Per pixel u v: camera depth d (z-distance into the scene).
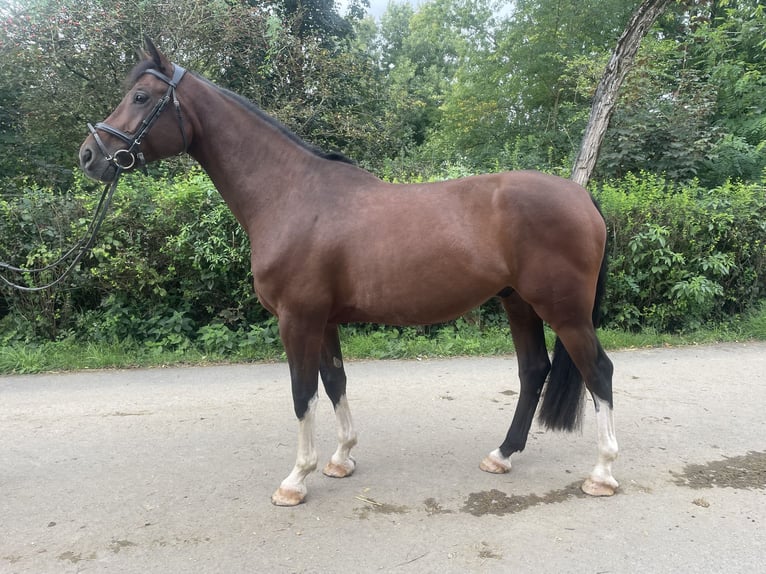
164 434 3.46
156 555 2.17
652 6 5.68
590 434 3.48
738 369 4.81
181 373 4.81
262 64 9.81
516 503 2.58
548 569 2.06
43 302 5.35
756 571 2.05
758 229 6.24
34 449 3.23
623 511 2.49
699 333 6.00
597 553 2.16
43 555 2.18
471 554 2.16
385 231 2.48
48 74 8.86
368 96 11.14
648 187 6.54
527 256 2.48
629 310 6.07
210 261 5.22
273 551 2.19
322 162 2.71
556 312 2.52
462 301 2.54
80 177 6.43
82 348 5.31
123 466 3.00
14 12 8.50
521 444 2.90
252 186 2.69
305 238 2.50
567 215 2.46
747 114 10.38
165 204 5.30
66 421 3.68
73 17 8.51
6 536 2.32
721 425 3.54
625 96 8.37
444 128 14.75
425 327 5.85
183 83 2.65
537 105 13.37
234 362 5.13
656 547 2.20
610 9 12.48
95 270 5.14
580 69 10.18
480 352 5.43
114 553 2.19
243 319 5.52
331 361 2.86
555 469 2.95
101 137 2.54
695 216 6.04
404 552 2.18
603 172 8.38
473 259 2.46
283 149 2.71
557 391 2.84
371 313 2.61
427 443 3.31
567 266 2.47
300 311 2.54
